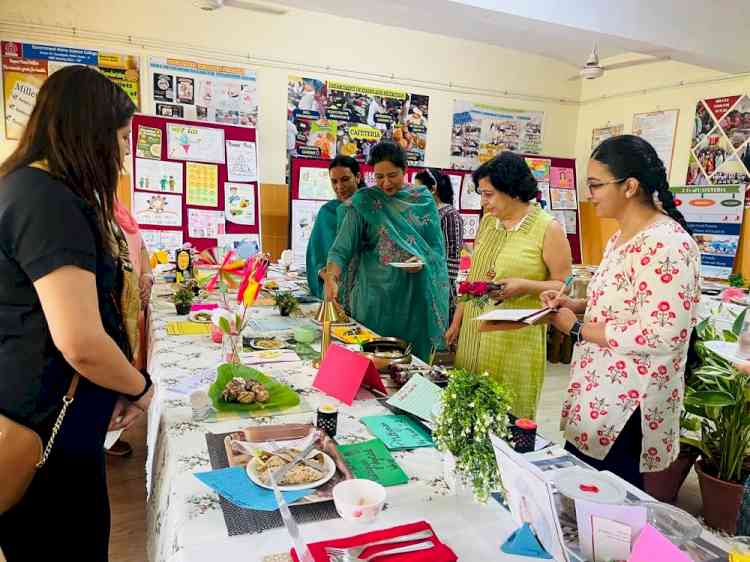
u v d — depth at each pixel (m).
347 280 2.57
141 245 2.33
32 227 0.92
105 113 1.04
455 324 2.25
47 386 1.01
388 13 4.07
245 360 1.72
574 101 5.94
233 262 2.02
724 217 4.53
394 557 0.79
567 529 0.88
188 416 1.29
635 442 1.34
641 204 1.31
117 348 1.01
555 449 1.18
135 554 1.92
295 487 0.95
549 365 4.61
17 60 3.89
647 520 0.79
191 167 4.36
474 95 5.45
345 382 1.43
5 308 0.97
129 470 2.49
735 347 1.34
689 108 4.87
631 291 1.29
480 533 0.88
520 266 1.82
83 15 4.00
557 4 3.48
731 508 2.15
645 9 3.76
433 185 3.17
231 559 0.78
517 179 1.81
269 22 4.56
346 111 4.94
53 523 1.09
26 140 1.02
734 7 4.04
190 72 4.37
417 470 1.09
